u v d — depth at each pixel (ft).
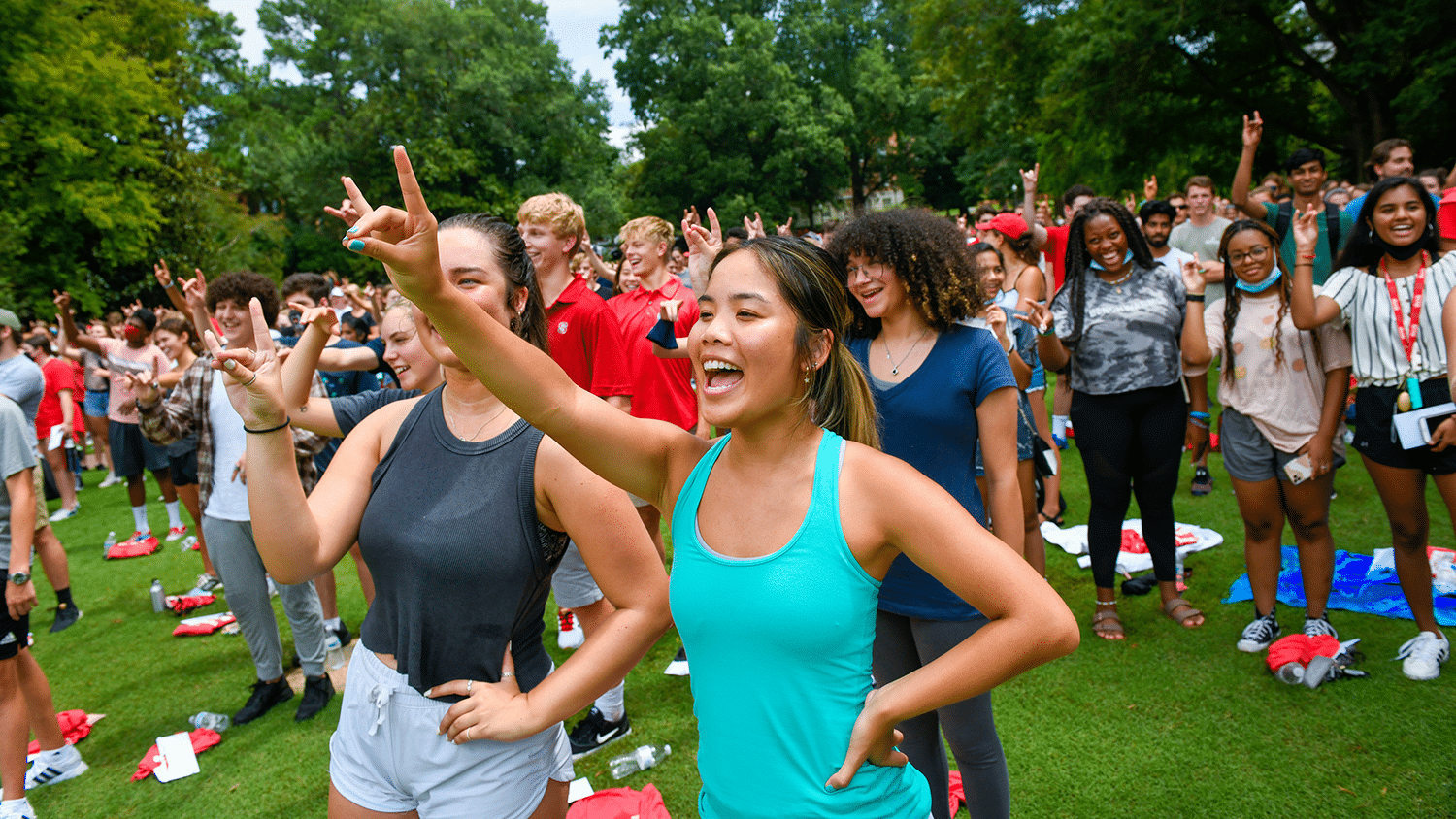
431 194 114.11
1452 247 10.45
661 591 5.51
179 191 73.51
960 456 7.39
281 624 16.17
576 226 11.53
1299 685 10.52
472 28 123.24
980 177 108.88
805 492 4.14
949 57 72.90
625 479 4.81
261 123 123.95
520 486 5.41
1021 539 7.30
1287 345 11.14
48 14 60.49
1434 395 10.09
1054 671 11.50
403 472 5.71
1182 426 12.12
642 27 121.70
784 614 3.97
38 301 59.52
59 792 10.93
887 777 4.26
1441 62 42.34
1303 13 55.06
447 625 5.37
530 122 120.06
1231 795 8.70
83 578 20.11
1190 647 11.80
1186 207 25.41
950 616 6.98
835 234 7.68
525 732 5.16
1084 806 8.75
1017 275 18.25
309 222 121.19
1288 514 11.64
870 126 122.11
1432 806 8.21
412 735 5.41
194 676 14.19
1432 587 11.89
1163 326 11.71
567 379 4.58
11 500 9.77
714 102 110.42
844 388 4.56
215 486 11.89
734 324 4.07
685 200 117.08
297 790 10.55
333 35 124.06
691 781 9.79
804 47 126.41
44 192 60.70
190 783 10.88
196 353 19.61
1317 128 56.70
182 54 82.38
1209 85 57.11
